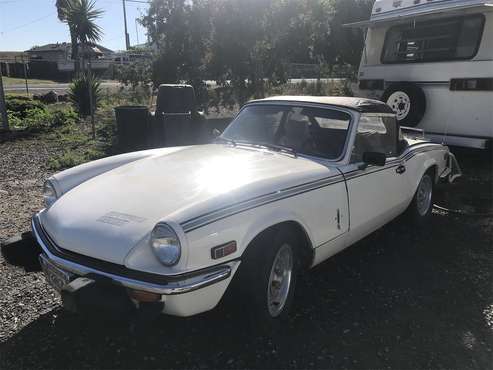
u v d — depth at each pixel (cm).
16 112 1417
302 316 346
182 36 1388
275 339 316
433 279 414
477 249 487
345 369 288
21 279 386
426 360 300
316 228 343
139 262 261
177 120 920
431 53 816
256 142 434
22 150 955
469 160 890
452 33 781
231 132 462
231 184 310
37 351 297
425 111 813
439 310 361
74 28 1111
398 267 437
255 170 345
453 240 511
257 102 466
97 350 300
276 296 326
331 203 358
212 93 1453
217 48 1374
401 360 299
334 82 2047
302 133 416
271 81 1495
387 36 894
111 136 1098
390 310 358
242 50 1371
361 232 414
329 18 1480
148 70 1483
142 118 950
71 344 305
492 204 639
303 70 2802
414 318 348
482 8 719
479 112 745
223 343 310
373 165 399
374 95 923
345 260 450
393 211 468
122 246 267
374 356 302
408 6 838
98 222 287
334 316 347
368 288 393
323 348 308
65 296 261
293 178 335
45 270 303
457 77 762
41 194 643
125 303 257
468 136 764
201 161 374
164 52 1414
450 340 322
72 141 1054
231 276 279
